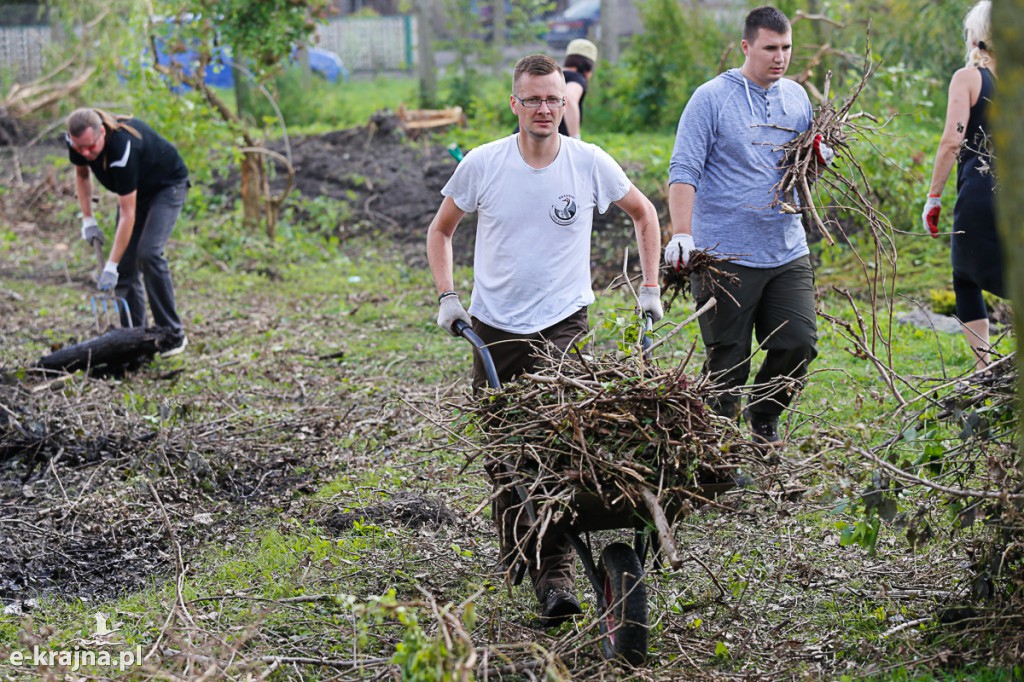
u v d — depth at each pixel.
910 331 10.54
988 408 5.00
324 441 8.55
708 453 5.04
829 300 11.91
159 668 5.08
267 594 6.04
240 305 13.23
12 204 18.16
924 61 17.70
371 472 7.85
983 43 7.93
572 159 5.96
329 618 5.73
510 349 6.03
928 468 5.38
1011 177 3.48
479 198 5.96
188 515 7.27
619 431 5.00
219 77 32.81
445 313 5.90
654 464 4.99
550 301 5.98
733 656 5.23
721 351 7.28
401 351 11.07
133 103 15.95
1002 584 5.00
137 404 9.25
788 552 6.11
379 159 19.33
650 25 22.47
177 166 10.98
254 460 8.16
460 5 26.73
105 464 7.98
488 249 6.04
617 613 4.98
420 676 4.09
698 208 7.27
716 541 6.41
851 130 7.33
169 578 6.42
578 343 5.70
